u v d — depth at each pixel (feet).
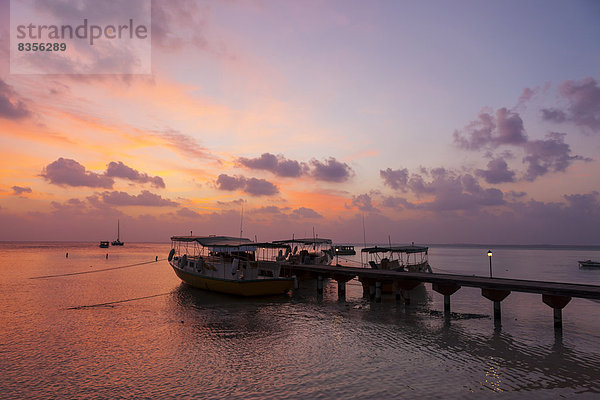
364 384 41.83
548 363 49.06
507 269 231.09
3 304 91.45
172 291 112.16
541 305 91.25
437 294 108.88
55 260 273.13
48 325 69.26
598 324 71.00
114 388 40.40
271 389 40.32
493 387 41.22
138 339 59.88
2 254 364.58
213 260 109.40
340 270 105.09
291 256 144.25
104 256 342.64
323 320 73.82
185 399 37.76
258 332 64.54
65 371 45.44
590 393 39.75
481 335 62.90
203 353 52.80
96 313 80.38
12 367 46.75
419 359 50.52
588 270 224.74
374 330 66.08
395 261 123.95
